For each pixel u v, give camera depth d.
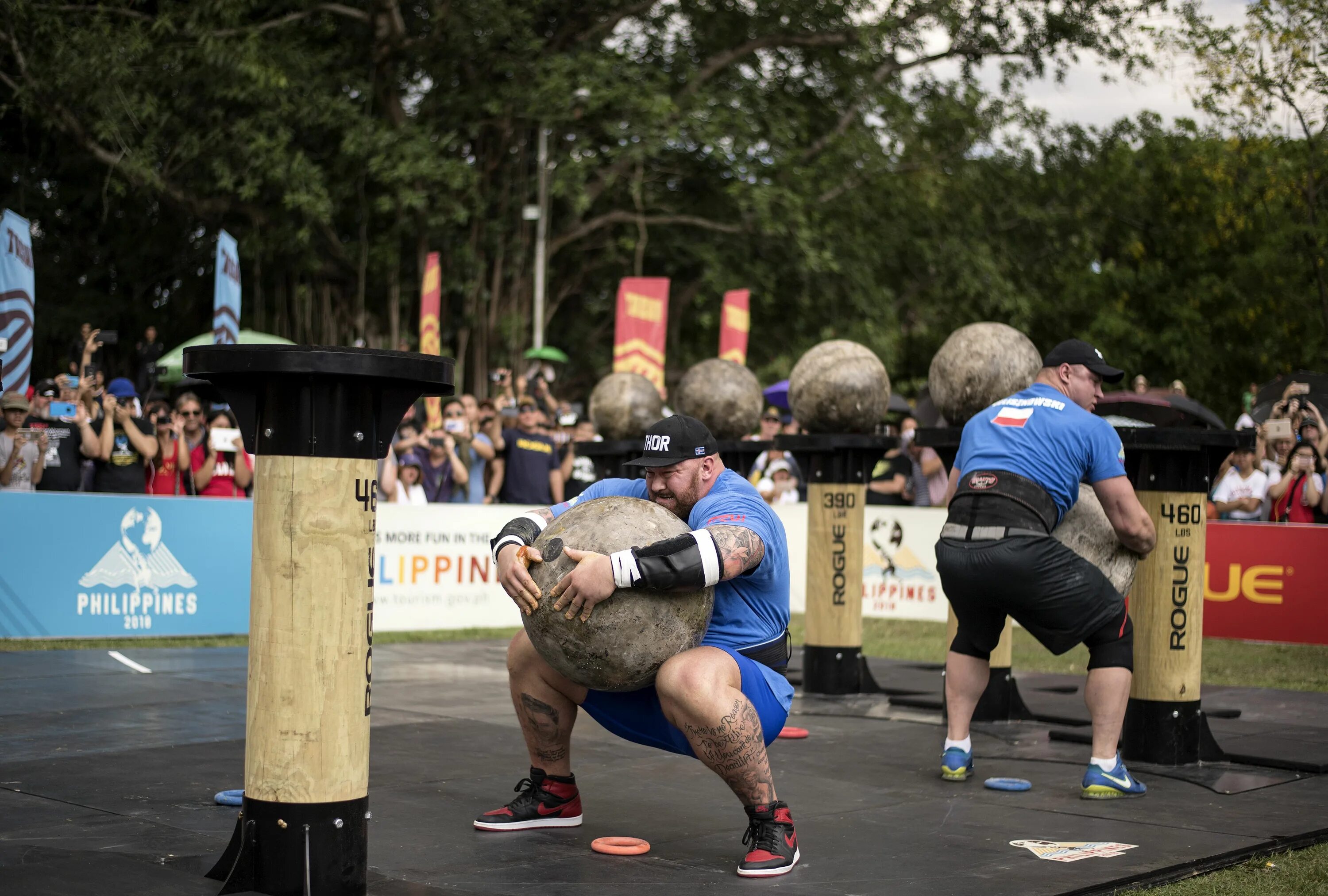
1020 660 10.76
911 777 5.67
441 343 24.89
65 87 21.17
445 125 23.81
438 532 11.65
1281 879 4.10
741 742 3.92
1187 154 29.48
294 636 3.44
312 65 22.39
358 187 23.28
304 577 3.44
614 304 29.16
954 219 30.28
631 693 4.30
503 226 24.47
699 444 4.19
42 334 26.34
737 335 16.95
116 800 4.76
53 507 9.79
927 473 13.51
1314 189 22.42
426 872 3.94
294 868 3.44
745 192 25.64
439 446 12.68
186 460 11.27
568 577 3.77
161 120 21.56
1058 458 5.36
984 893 3.75
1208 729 6.14
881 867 4.07
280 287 25.17
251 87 20.91
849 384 8.12
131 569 10.13
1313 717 7.55
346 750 3.49
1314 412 12.02
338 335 25.30
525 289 25.44
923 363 34.34
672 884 3.84
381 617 11.30
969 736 5.68
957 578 5.44
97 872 3.70
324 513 3.45
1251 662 10.38
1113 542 5.52
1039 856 4.23
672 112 23.78
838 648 8.27
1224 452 6.13
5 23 21.28
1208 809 5.07
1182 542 6.05
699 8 26.98
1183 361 31.02
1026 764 6.05
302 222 23.17
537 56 23.94
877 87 28.17
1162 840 4.50
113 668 8.60
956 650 5.71
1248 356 30.66
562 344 29.11
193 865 3.85
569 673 3.96
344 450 3.46
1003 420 5.55
